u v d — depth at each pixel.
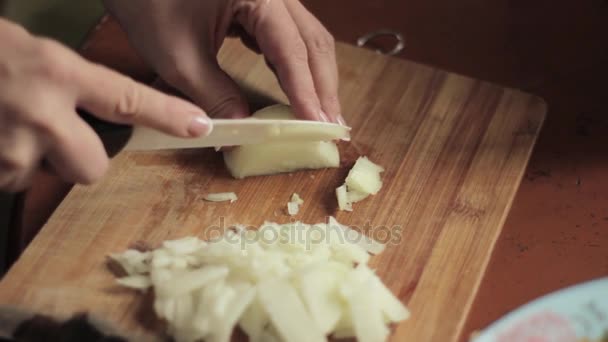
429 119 0.55
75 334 0.45
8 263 0.50
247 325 0.45
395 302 0.46
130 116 0.43
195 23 0.51
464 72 0.59
